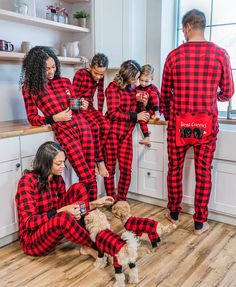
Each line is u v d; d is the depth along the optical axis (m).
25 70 2.34
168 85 2.38
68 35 3.28
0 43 2.47
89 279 1.87
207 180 2.35
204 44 2.15
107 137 2.75
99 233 1.89
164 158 2.82
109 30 3.09
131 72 2.61
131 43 3.07
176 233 2.43
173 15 3.35
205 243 2.27
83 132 2.48
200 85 2.18
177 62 2.22
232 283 1.81
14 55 2.50
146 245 2.24
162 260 2.05
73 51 3.10
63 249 2.21
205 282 1.82
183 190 2.72
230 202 2.51
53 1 3.09
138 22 3.13
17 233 2.34
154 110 2.84
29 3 2.66
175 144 2.40
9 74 2.79
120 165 2.86
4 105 2.78
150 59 3.32
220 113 3.17
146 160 2.95
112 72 3.35
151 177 2.95
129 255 1.72
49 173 2.07
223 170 2.49
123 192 2.92
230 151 2.43
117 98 2.68
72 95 2.51
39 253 2.04
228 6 3.04
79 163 2.41
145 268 1.96
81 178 2.45
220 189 2.54
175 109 2.33
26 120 2.85
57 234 1.91
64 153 2.13
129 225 2.12
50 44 3.11
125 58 3.09
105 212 2.82
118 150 2.83
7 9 2.64
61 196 2.26
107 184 2.86
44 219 1.93
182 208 2.83
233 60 3.09
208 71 2.16
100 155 2.71
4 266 2.01
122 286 1.75
